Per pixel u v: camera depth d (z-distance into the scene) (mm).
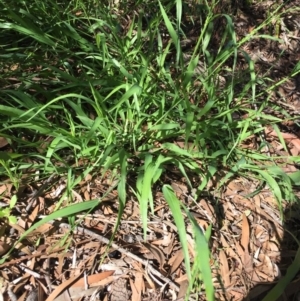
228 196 731
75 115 790
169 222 687
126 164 681
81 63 825
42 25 859
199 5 938
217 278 637
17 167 686
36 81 803
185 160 723
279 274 661
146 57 803
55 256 631
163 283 625
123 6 979
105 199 694
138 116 721
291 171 798
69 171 671
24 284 604
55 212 610
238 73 938
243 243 682
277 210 732
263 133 844
